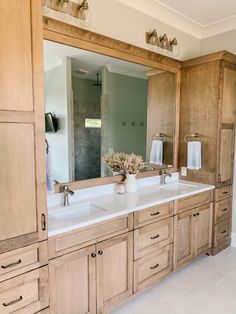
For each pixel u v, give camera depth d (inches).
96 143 93.1
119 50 93.5
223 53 102.9
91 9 87.1
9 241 52.1
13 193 51.9
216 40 124.9
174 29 118.0
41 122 54.7
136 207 78.0
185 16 113.3
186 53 124.9
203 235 108.4
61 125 82.1
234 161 120.2
